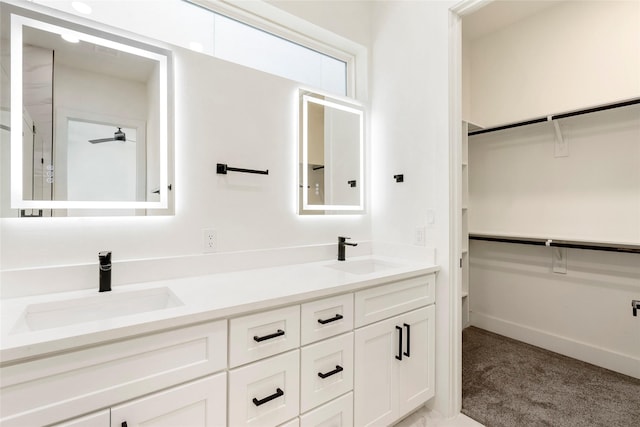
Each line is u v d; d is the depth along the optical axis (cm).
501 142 279
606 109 200
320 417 127
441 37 180
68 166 125
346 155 215
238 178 167
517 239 243
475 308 300
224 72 162
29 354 74
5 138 113
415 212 196
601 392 189
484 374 212
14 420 73
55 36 123
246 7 177
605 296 221
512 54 272
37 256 118
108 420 84
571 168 237
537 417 168
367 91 225
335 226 208
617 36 213
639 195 205
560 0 238
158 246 143
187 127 150
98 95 131
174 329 94
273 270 166
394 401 156
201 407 99
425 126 190
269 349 113
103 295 118
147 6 150
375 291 148
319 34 206
